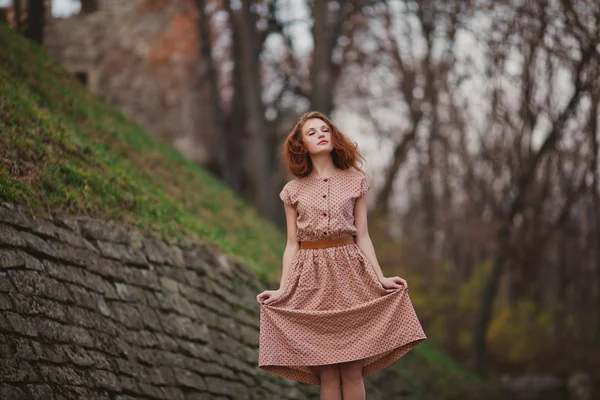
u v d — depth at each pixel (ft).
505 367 78.23
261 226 43.01
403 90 62.39
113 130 33.06
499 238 62.64
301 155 16.01
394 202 95.40
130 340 17.89
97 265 18.47
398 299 15.08
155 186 30.35
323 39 59.31
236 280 25.95
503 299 94.99
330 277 15.29
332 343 14.99
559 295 87.76
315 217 15.46
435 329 85.76
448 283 90.17
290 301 15.35
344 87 68.39
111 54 66.13
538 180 63.46
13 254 15.90
